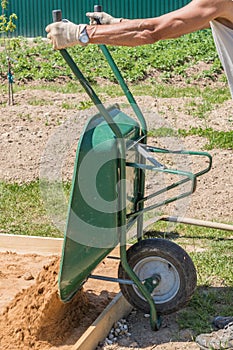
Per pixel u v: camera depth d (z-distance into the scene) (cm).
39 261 847
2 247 902
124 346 648
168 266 675
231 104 1684
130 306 718
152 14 3325
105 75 2100
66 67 2234
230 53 611
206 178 1152
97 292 753
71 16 3356
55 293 648
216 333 634
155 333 670
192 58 2278
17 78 2098
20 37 2909
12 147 1316
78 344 606
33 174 1186
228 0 582
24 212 1038
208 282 771
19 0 3347
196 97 1772
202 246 893
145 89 1923
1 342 629
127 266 654
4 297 741
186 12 586
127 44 598
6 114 1568
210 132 1397
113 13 3356
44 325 645
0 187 1134
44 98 1786
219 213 1034
